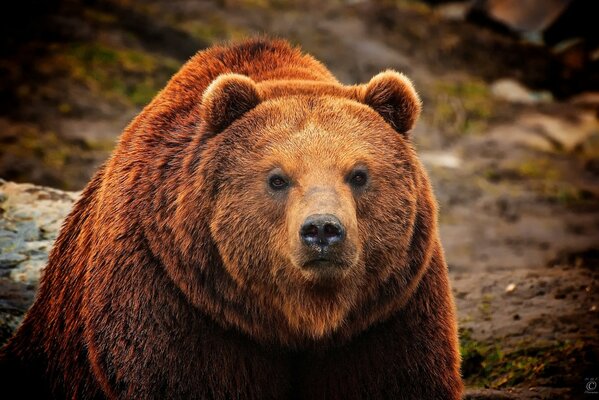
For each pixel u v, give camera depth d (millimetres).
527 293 15109
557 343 13578
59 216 14602
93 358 10219
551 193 27562
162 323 9898
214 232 9750
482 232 24562
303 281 9609
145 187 10219
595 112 33906
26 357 11461
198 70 11031
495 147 30531
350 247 9211
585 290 15102
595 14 39688
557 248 23438
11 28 31406
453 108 32844
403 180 9945
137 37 32250
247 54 11211
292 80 10562
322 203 9188
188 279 9812
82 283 10609
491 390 12641
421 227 10156
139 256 10047
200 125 10211
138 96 29094
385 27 37531
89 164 25219
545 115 33312
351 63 33938
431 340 10273
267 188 9680
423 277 10289
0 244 14133
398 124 10359
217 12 35312
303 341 10047
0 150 25219
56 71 29484
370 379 10148
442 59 36594
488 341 13898
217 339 9914
